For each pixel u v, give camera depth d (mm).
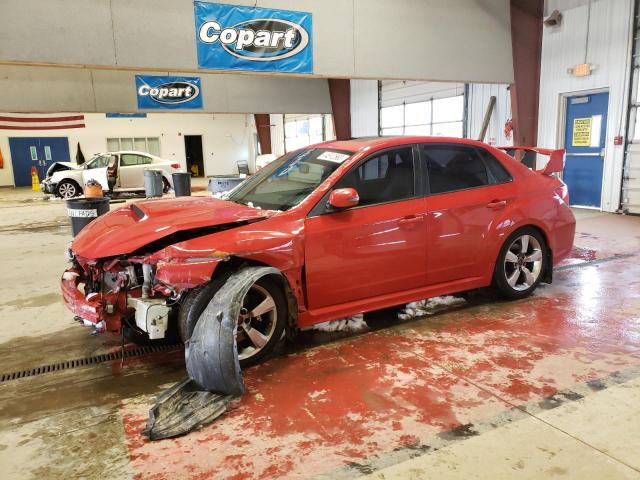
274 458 2273
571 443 2312
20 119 22812
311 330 3814
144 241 3004
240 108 15688
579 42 9641
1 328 4129
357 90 17375
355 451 2305
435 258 3828
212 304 2854
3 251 7430
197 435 2477
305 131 22875
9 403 2869
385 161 3705
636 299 4414
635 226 8023
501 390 2828
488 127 12195
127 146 25188
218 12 7371
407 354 3355
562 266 5590
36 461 2303
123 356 3389
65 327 4125
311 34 8094
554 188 4508
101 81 14281
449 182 3928
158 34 7070
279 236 3176
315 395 2838
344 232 3400
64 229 9508
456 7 9250
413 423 2521
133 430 2549
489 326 3830
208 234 3117
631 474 2090
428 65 9148
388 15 8648
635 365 3107
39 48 6445
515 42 10117
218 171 27422
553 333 3660
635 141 8977
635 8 8672
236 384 2754
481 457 2229
